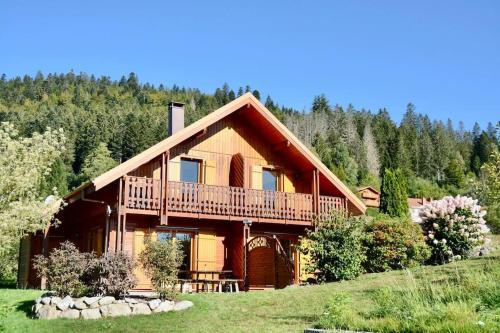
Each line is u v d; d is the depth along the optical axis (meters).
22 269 24.91
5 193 20.52
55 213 21.75
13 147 20.61
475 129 164.25
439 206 19.75
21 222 19.94
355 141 108.38
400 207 30.36
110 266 13.76
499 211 24.47
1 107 123.44
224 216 19.86
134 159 18.22
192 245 20.69
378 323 9.27
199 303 13.93
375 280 15.49
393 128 124.38
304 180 23.11
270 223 21.08
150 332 11.47
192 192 19.48
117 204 18.50
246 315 12.33
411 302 10.02
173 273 14.10
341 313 10.07
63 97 145.25
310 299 13.24
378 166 102.25
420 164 107.62
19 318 13.30
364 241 19.00
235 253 20.97
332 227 18.16
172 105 21.95
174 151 20.61
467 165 103.75
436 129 134.38
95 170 62.97
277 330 10.23
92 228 21.69
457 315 8.69
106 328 11.98
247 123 22.30
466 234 19.25
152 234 19.83
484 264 15.37
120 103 146.00
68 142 75.81
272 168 22.53
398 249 18.77
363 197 59.62
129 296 14.40
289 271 19.59
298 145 21.50
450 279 13.28
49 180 45.97
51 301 13.36
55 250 14.16
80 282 13.78
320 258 17.86
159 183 18.92
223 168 21.47
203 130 19.77
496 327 7.91
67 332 11.78
